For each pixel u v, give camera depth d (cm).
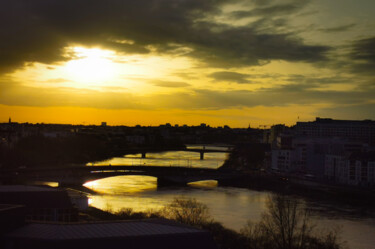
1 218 10888
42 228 11488
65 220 18212
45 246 10388
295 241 18012
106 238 10825
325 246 18275
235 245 17612
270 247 17375
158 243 11056
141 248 10838
